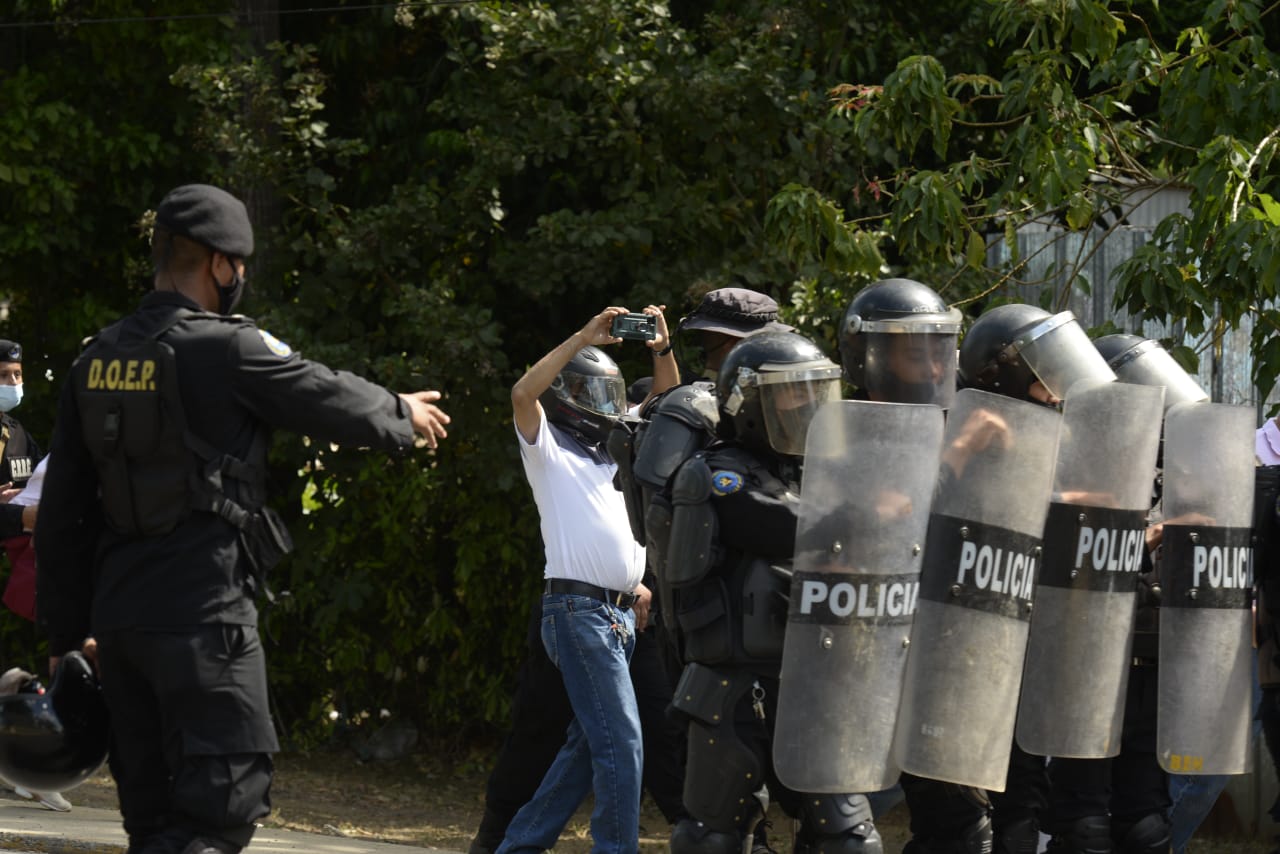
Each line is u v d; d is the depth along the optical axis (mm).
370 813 17781
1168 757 9102
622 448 10188
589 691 11047
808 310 17219
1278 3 16484
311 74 19000
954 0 19891
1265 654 10242
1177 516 9086
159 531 7883
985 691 8266
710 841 8445
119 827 13609
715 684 8445
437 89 20750
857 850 8188
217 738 7883
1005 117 18812
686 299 17375
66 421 8156
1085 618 8641
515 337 19672
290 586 20016
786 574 8305
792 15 18312
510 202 19859
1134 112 19062
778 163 18203
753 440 8500
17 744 8789
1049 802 9789
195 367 7906
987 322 9328
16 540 14391
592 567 11062
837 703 7988
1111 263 17297
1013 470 8266
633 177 18422
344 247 18578
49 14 19812
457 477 19359
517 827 11672
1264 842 15523
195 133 19516
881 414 8008
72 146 19797
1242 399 16844
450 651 20391
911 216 15164
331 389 8070
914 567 8125
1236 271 13273
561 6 18625
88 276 21156
